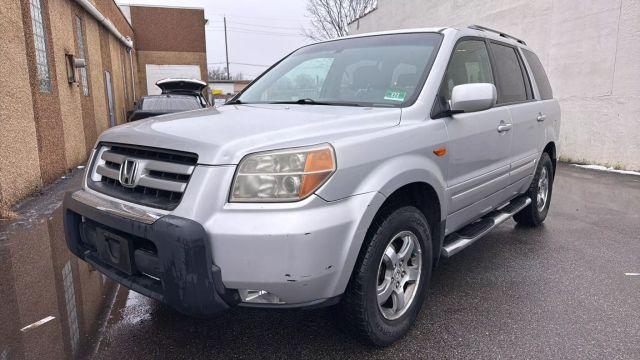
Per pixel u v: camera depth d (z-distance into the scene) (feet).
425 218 9.76
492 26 43.83
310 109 10.00
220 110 10.55
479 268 13.32
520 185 15.15
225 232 6.93
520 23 40.04
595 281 12.44
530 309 10.78
